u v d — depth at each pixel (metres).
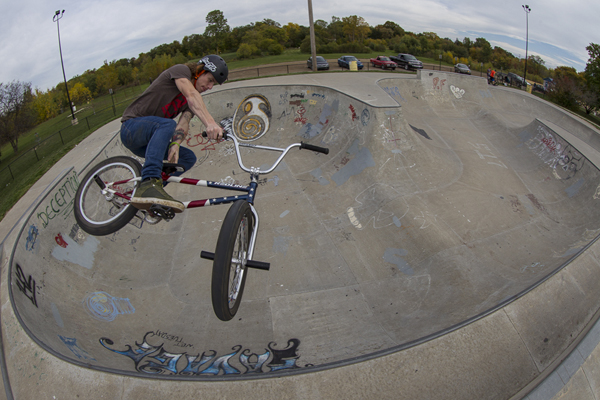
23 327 4.09
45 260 6.41
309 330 6.32
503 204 9.94
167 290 7.55
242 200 2.06
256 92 14.95
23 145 25.58
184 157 2.69
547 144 12.75
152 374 3.41
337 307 7.01
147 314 6.88
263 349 5.60
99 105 31.86
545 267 7.17
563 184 11.16
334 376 3.47
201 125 14.14
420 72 18.30
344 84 15.09
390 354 3.71
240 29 52.69
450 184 10.35
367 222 9.21
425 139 12.96
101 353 4.79
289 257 8.48
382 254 8.32
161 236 9.14
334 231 9.16
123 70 41.06
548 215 10.02
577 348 4.14
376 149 10.85
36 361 3.62
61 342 4.56
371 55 43.47
